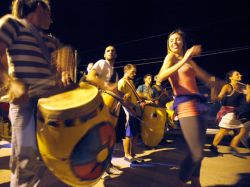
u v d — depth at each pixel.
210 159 4.09
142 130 4.41
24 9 2.11
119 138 3.96
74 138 1.82
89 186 2.08
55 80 2.22
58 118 1.79
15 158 2.04
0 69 1.98
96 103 1.90
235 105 4.58
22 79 1.99
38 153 2.06
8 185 2.79
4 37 1.87
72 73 2.35
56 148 1.84
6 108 3.21
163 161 3.95
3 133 3.84
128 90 3.94
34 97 2.05
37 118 1.92
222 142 5.48
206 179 3.07
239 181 2.98
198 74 2.78
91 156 1.88
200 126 2.35
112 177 3.21
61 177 1.98
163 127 4.49
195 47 2.31
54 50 2.31
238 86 4.72
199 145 2.34
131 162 3.88
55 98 2.02
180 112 2.39
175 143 5.45
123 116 3.95
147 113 4.29
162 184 2.94
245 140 4.82
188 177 2.53
